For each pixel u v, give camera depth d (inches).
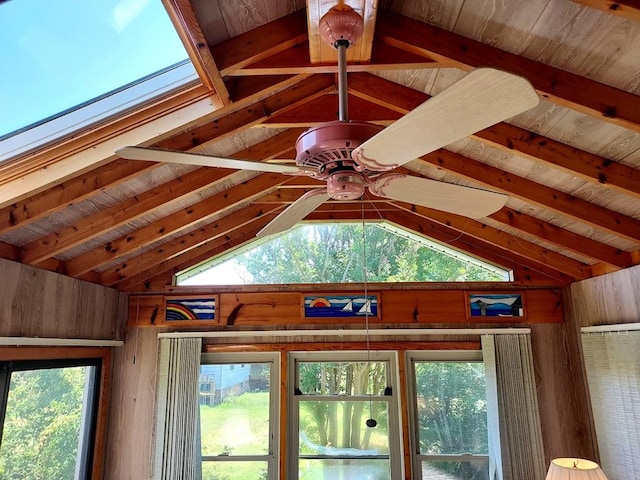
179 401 158.2
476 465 157.9
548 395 158.1
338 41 67.2
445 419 161.8
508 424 154.3
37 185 90.1
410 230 169.8
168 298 167.8
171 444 154.7
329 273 169.3
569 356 160.1
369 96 101.0
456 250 169.8
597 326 143.4
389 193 70.2
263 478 159.5
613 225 115.8
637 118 78.1
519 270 166.4
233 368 167.5
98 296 151.6
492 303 164.2
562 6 67.8
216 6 70.5
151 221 134.2
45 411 127.6
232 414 164.1
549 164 98.6
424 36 79.4
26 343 114.0
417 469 158.7
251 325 165.9
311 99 103.6
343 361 168.1
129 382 162.6
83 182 98.9
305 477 160.6
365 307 165.2
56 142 89.8
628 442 128.7
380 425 163.2
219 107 88.4
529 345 160.2
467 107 45.6
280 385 163.6
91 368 152.3
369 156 56.1
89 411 150.2
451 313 164.1
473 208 75.4
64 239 115.6
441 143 53.4
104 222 115.6
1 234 98.0
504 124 99.1
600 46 72.9
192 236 156.2
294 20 79.4
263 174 136.1
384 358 167.5
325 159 60.3
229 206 134.3
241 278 170.2
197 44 69.5
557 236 137.0
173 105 89.8
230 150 117.8
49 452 128.6
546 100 84.8
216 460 160.6
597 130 91.5
